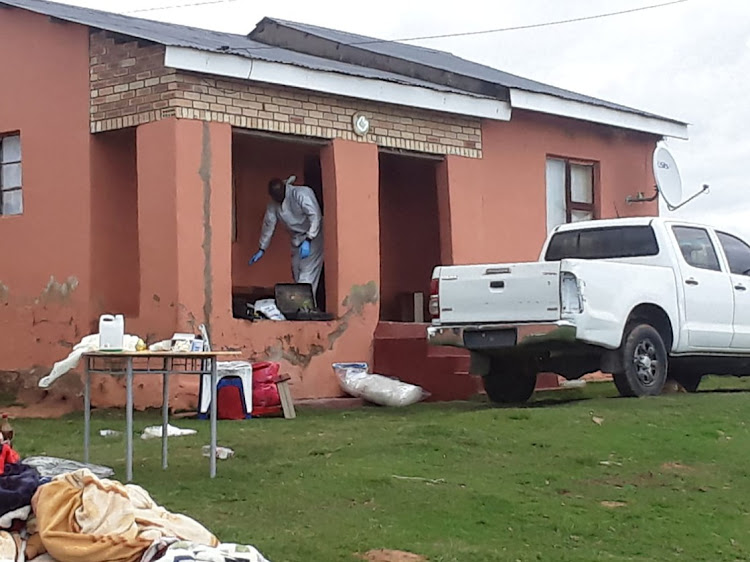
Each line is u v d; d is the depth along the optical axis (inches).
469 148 582.9
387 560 221.6
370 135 530.9
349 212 518.0
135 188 502.3
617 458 318.3
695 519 260.5
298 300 514.6
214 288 463.2
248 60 471.2
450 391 491.2
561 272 403.2
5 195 525.7
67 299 491.2
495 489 280.8
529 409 401.4
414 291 629.6
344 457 319.3
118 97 478.3
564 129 641.6
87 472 208.4
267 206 570.9
